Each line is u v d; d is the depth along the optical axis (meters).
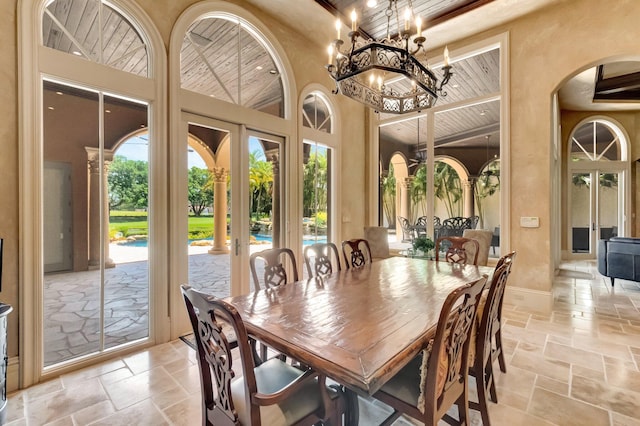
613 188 7.23
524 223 3.78
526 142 3.77
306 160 4.40
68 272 2.43
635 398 2.01
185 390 2.12
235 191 3.50
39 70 2.23
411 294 2.01
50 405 1.96
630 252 4.48
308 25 4.01
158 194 2.82
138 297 2.80
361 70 2.04
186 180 3.03
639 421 1.80
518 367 2.41
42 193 2.27
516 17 3.79
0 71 2.09
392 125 5.38
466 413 1.49
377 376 1.06
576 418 1.83
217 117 3.30
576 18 3.47
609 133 7.23
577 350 2.69
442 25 3.93
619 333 3.04
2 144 2.10
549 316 3.52
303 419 1.30
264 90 3.84
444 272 2.69
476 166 4.57
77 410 1.91
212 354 1.23
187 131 3.07
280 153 4.02
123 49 2.69
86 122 2.50
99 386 2.17
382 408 1.96
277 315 1.63
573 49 3.49
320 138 4.56
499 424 1.79
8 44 2.12
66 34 2.41
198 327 1.29
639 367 2.40
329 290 2.12
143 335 2.83
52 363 2.34
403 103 2.80
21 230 2.16
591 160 7.25
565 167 7.29
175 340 2.90
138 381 2.23
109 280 2.62
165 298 2.87
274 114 3.95
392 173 5.50
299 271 4.15
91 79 2.46
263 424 1.21
